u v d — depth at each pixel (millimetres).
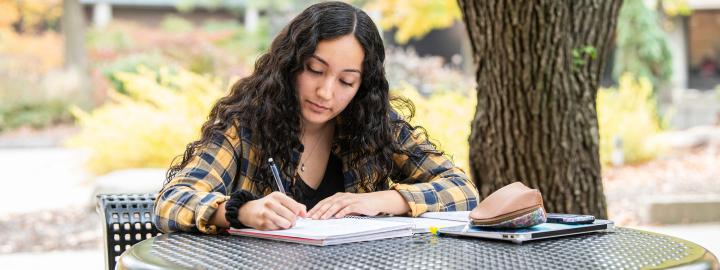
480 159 3459
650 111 13875
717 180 10188
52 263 6004
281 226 1950
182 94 9539
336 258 1676
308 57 2277
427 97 13625
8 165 13219
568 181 3336
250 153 2375
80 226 7785
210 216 2037
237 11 27812
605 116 11242
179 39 24891
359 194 2279
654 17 14750
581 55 3273
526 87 3279
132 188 8148
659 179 10391
